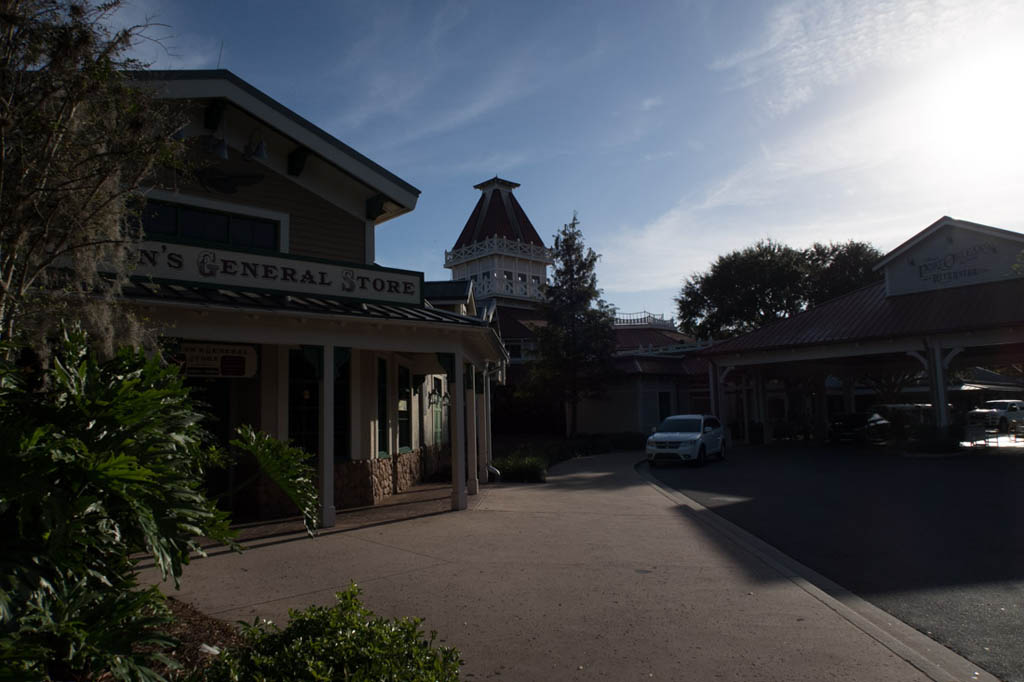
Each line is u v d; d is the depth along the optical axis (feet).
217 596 21.85
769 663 16.16
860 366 107.65
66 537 11.21
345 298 36.81
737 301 161.68
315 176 43.98
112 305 20.86
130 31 17.11
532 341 127.65
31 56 15.78
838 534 32.86
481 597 21.85
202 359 37.60
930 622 19.38
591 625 19.07
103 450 12.20
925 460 69.15
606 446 100.01
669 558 27.68
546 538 31.91
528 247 179.01
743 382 117.50
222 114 39.27
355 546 30.04
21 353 19.72
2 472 10.92
